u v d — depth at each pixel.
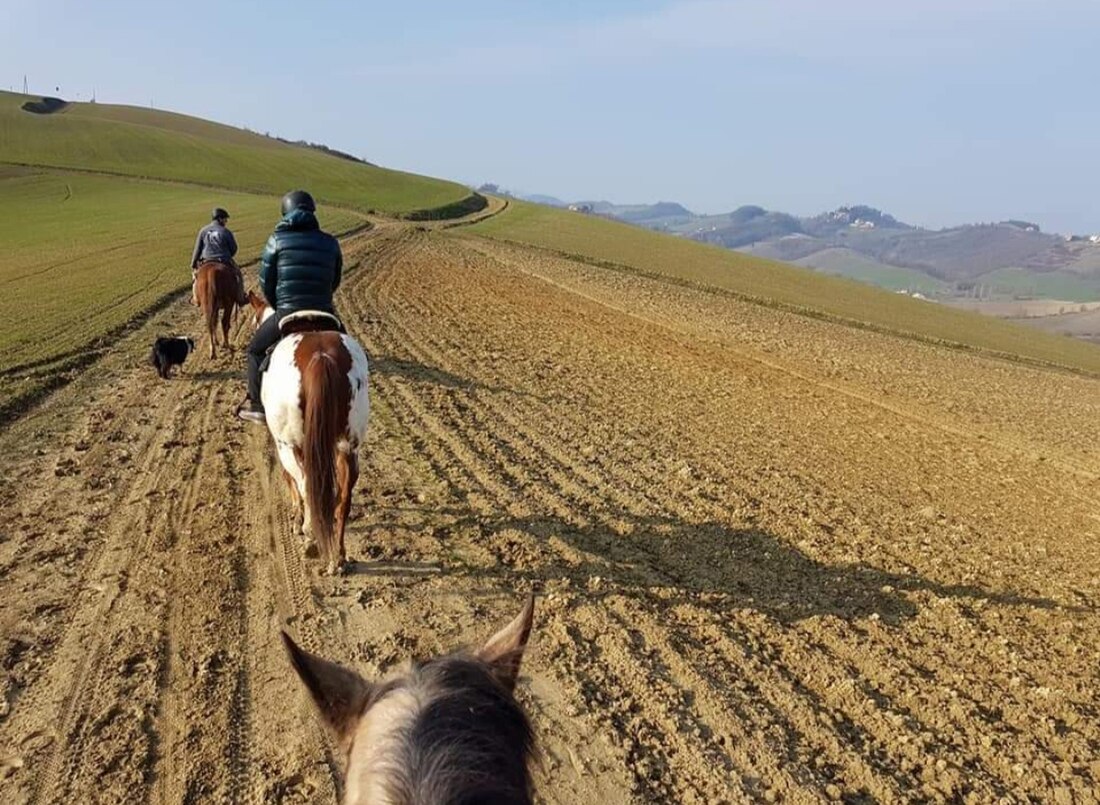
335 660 6.09
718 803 4.88
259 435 11.12
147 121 137.12
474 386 15.21
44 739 5.15
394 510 8.85
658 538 8.70
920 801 5.00
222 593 6.92
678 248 67.12
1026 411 19.33
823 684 6.17
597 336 22.39
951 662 6.61
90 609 6.62
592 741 5.38
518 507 9.16
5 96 129.75
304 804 4.71
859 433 14.78
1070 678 6.48
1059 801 5.06
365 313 22.38
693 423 14.17
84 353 15.41
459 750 1.76
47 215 52.09
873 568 8.38
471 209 81.25
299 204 7.57
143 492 8.99
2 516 8.27
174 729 5.29
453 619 6.76
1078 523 10.67
